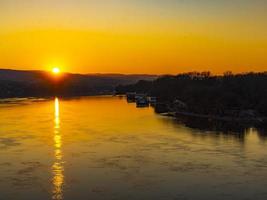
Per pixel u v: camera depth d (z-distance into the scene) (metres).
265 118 133.62
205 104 158.75
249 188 55.25
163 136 97.81
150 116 148.00
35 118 140.62
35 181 58.97
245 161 70.12
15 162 70.38
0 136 97.94
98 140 92.50
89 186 56.53
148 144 86.88
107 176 61.25
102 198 51.78
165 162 69.88
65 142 89.81
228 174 61.94
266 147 82.69
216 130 108.62
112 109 182.00
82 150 80.81
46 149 81.75
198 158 72.69
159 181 58.56
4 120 133.88
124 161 70.75
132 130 108.88
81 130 108.88
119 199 51.41
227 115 142.25
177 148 82.12
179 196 52.22
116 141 91.00
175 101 193.50
